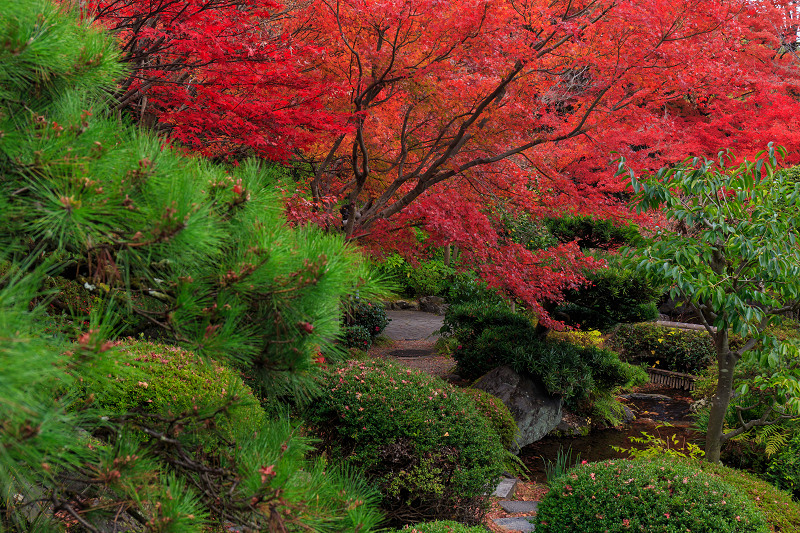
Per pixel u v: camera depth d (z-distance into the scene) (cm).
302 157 652
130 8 423
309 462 212
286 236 187
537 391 827
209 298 163
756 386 570
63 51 154
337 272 168
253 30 508
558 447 797
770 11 1162
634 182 507
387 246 673
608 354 895
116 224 143
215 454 200
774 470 564
